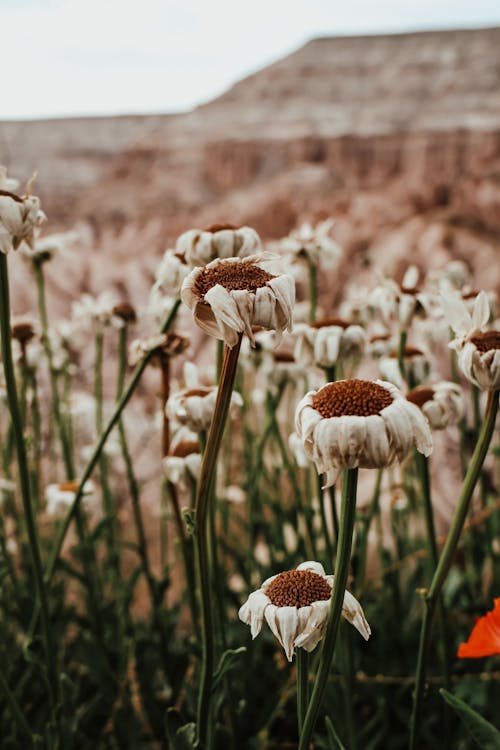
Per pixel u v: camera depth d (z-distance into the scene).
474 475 0.31
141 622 0.61
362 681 0.48
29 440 0.36
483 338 0.30
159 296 0.49
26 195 0.33
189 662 0.48
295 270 0.50
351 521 0.26
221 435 0.28
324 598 0.27
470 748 0.43
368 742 0.48
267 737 0.45
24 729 0.38
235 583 0.65
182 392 0.39
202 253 0.38
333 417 0.25
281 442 0.50
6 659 0.48
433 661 0.51
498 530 0.57
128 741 0.47
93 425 0.76
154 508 0.90
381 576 0.54
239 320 0.26
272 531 0.59
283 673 0.48
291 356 0.50
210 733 0.37
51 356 0.55
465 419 0.55
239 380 0.53
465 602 0.57
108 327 0.54
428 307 0.44
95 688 0.53
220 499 0.58
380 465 0.25
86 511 0.57
